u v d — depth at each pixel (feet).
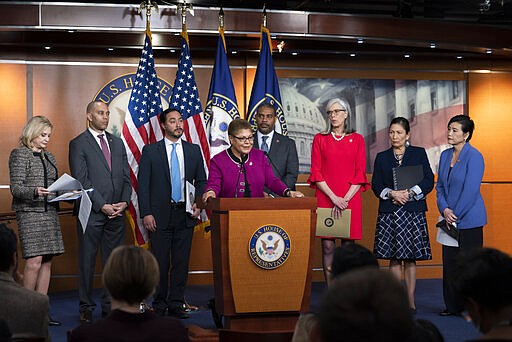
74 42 28.66
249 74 31.01
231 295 16.66
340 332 4.90
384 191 23.54
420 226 23.30
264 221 16.58
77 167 22.16
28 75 29.45
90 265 22.06
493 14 32.89
